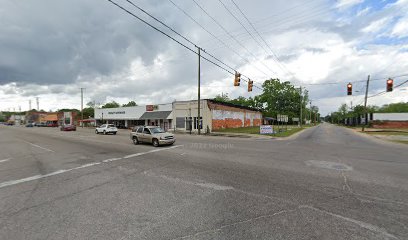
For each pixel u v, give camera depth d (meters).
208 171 7.85
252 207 4.62
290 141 19.55
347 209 4.47
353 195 5.27
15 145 17.72
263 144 16.69
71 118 80.50
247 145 15.96
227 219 4.09
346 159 10.07
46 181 6.95
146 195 5.44
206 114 33.50
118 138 23.11
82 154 12.30
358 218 4.07
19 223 4.09
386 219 4.03
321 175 7.16
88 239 3.47
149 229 3.75
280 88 71.50
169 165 8.95
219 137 24.22
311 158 10.35
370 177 6.88
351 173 7.41
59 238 3.53
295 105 73.38
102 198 5.30
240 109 46.53
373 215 4.19
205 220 4.05
